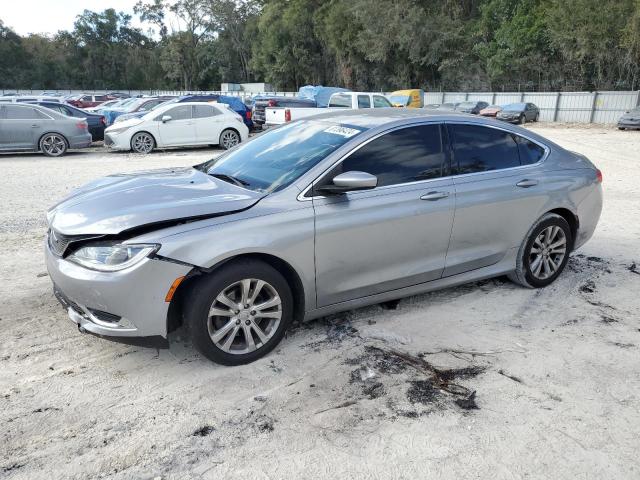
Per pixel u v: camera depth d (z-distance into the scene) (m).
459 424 2.93
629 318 4.30
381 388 3.27
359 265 3.80
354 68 55.91
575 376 3.42
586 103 35.44
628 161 14.35
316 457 2.66
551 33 37.97
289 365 3.52
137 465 2.61
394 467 2.60
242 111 20.11
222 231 3.25
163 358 3.59
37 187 9.72
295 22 61.19
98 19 87.69
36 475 2.53
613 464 2.63
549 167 4.80
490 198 4.32
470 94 42.38
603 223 7.31
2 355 3.61
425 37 47.44
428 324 4.14
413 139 4.09
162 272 3.11
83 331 3.33
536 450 2.72
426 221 4.00
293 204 3.52
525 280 4.78
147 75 89.12
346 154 3.77
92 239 3.22
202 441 2.78
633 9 33.34
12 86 82.75
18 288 4.78
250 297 3.44
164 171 4.45
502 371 3.47
